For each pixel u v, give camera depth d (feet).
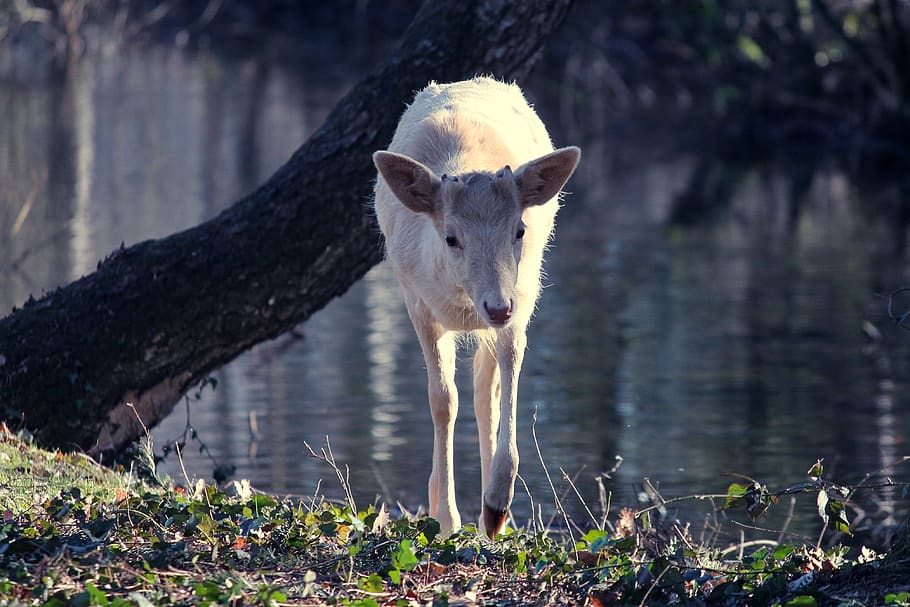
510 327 28.66
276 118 128.16
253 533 25.07
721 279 71.20
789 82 136.26
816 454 42.11
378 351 55.52
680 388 50.26
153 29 197.77
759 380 51.47
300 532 25.54
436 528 26.48
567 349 56.49
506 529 29.43
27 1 174.70
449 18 38.14
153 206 83.76
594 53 154.51
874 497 38.73
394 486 38.86
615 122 145.07
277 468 40.52
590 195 102.99
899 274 71.72
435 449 30.96
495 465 28.17
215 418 46.14
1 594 21.06
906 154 127.85
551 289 69.10
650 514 33.09
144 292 35.37
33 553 23.27
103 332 34.81
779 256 77.87
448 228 26.86
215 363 36.50
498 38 38.11
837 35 129.49
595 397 49.08
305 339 57.57
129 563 23.22
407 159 27.20
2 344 34.06
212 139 114.42
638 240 83.71
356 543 25.17
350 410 47.06
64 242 72.18
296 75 164.14
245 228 36.50
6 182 90.02
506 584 23.90
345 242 36.99
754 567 24.64
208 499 27.07
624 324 60.95
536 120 33.96
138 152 106.22
